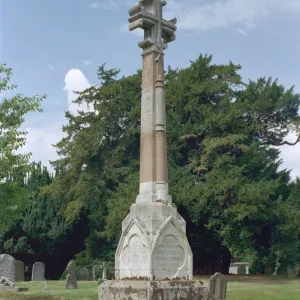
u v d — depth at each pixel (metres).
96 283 32.56
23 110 22.02
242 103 40.56
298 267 43.81
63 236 50.06
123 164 47.59
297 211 37.53
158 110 14.84
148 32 15.64
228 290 24.98
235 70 44.69
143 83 15.31
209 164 39.06
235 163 39.31
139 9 15.34
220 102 41.25
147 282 12.88
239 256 53.53
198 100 42.12
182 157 41.91
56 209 50.00
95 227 47.25
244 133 39.97
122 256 14.14
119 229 37.06
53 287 28.64
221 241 38.38
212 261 41.47
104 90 46.44
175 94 42.34
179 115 42.59
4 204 22.12
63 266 52.03
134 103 46.44
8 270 29.73
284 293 25.16
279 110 42.38
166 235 13.69
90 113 48.47
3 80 22.28
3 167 21.50
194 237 39.00
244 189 34.28
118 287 13.34
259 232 37.47
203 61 43.62
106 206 44.66
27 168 22.47
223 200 34.97
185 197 35.09
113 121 46.84
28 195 23.44
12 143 21.75
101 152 47.06
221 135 39.81
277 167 43.56
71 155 47.03
